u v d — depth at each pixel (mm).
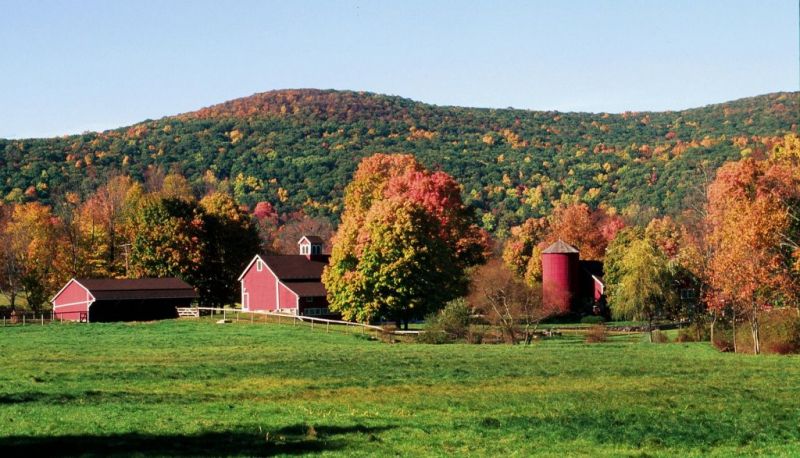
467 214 105438
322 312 102750
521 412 36531
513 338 75500
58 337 77188
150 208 113188
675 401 39125
